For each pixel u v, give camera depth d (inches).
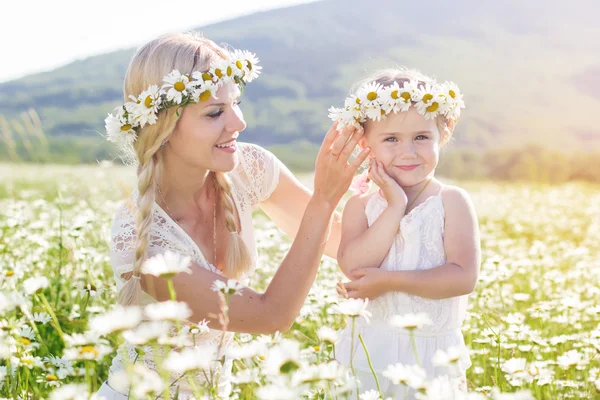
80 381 112.3
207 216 117.3
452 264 105.4
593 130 2470.5
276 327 104.3
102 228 188.2
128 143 112.3
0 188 456.8
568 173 899.4
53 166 703.1
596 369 116.8
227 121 106.8
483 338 141.7
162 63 106.3
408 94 105.7
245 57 110.1
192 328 96.0
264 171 124.9
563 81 3307.1
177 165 110.6
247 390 83.7
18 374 97.5
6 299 89.8
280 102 3061.0
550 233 363.9
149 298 107.7
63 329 139.3
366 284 104.6
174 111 103.1
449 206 108.3
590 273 211.0
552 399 112.3
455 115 110.7
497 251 295.6
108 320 69.4
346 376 81.6
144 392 68.7
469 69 3629.4
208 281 103.5
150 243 107.8
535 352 136.1
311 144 2487.7
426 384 72.2
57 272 168.7
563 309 161.3
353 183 117.2
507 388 111.6
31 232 213.3
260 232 212.7
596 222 412.5
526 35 4475.9
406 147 107.9
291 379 68.4
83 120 2442.2
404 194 107.6
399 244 108.2
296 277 102.7
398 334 105.0
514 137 2370.8
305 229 102.8
